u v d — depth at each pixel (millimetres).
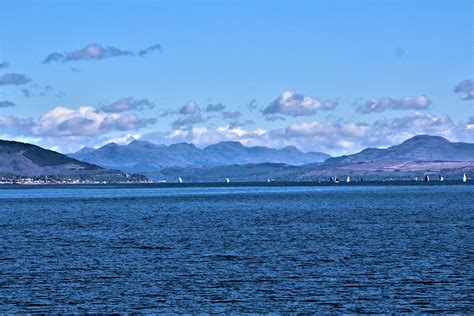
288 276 124562
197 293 110750
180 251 161875
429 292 109562
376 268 132125
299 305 102562
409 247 163750
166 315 97750
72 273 129875
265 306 102125
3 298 107875
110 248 169875
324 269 131750
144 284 118188
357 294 109000
